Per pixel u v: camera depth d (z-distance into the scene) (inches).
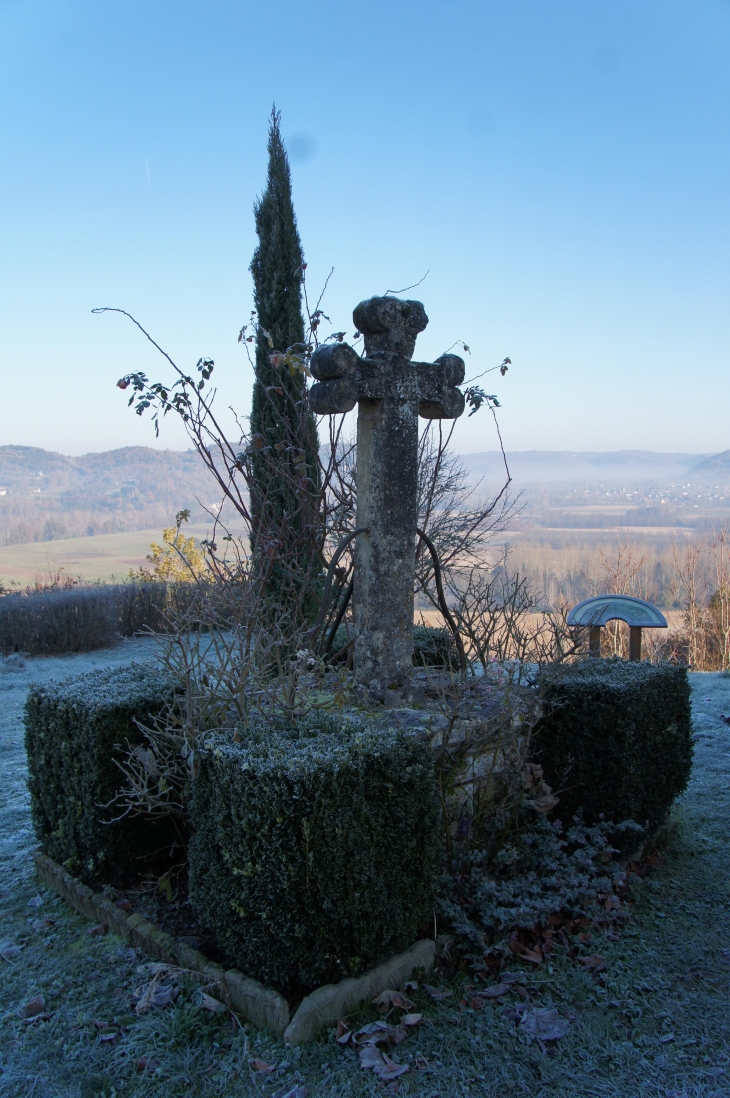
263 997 92.6
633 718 133.3
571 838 128.0
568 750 136.9
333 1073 85.7
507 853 121.1
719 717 238.8
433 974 103.9
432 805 103.0
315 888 91.2
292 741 103.3
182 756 114.3
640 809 136.6
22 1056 91.1
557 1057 89.1
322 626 158.4
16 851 152.1
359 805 93.6
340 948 93.7
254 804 91.9
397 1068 85.8
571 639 145.1
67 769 128.4
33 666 407.2
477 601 148.7
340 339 180.7
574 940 113.0
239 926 96.0
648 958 109.8
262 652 130.8
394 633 136.9
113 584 541.3
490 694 133.3
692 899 128.1
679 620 625.6
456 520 243.8
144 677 139.7
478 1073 86.3
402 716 126.0
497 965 107.0
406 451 136.2
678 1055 89.6
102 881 127.5
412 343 137.0
